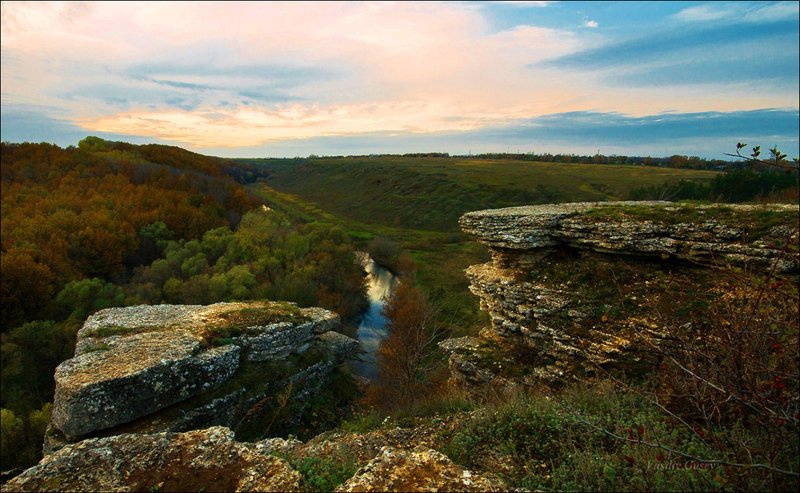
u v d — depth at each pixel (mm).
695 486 4535
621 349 11641
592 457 5738
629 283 13594
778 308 4812
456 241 66438
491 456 6879
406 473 4926
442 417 9859
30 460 19078
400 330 27547
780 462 4484
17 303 28016
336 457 7328
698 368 5266
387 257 57500
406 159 174625
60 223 37281
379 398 19141
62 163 55406
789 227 11297
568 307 13836
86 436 11859
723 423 5812
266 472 5277
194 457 5551
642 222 14086
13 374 23547
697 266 12961
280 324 18062
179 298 32594
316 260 43094
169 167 69375
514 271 16578
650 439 5715
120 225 40469
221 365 15047
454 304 38875
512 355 15156
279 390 16844
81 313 29000
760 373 4656
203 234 46031
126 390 12367
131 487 5000
